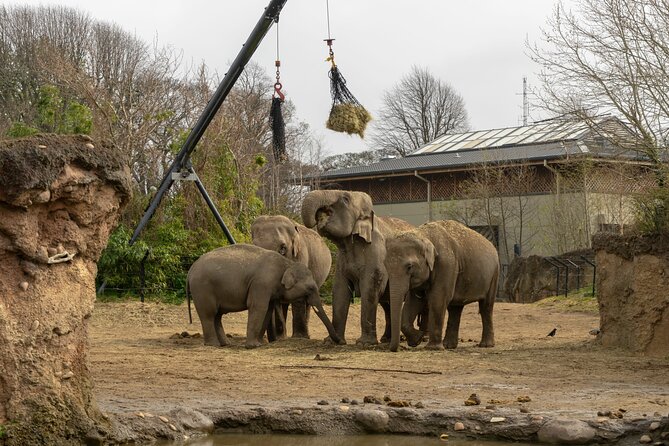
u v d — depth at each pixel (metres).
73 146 9.47
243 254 18.86
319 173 55.88
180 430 10.63
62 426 9.37
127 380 13.47
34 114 44.16
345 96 19.70
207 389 12.79
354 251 18.45
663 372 14.51
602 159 31.14
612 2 23.81
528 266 38.88
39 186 9.01
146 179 35.22
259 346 18.33
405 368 14.85
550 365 15.19
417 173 51.97
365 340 18.30
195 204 30.84
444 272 17.61
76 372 9.71
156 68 43.84
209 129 31.94
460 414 11.03
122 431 10.12
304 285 18.53
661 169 19.86
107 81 44.38
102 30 49.53
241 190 32.66
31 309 9.20
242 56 23.78
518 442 10.61
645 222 16.92
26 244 9.09
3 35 49.38
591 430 10.40
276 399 12.03
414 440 10.73
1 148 8.94
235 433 11.00
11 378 9.01
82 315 9.74
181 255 29.58
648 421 10.52
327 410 11.20
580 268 36.94
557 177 44.03
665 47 23.05
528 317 25.86
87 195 9.58
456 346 18.45
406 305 18.08
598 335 18.05
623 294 17.11
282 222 20.92
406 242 17.08
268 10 22.42
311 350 17.55
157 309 25.05
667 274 16.16
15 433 8.98
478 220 50.22
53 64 41.19
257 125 51.59
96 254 9.94
